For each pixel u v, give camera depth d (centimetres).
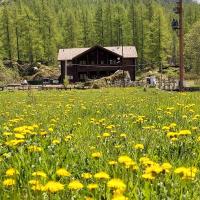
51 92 4212
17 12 13438
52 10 17625
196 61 10838
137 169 561
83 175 554
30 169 606
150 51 12644
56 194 483
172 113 1308
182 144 765
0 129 1051
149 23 13850
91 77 9338
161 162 688
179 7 4388
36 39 12900
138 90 3875
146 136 885
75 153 727
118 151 741
